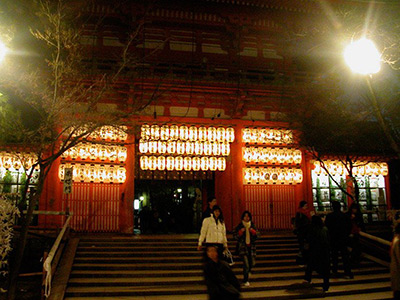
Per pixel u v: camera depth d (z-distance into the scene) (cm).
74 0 2183
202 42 2459
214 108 2394
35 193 1183
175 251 1750
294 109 2372
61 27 1467
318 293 1363
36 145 1377
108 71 2112
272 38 2581
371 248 1892
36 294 1354
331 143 2256
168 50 2398
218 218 1329
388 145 2344
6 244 1328
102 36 2331
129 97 2202
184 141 2291
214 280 711
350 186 2391
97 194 2177
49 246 1722
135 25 2328
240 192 2323
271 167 2405
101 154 2141
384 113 2162
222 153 2331
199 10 2397
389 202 2683
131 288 1357
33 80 1576
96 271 1495
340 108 2203
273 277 1509
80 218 2131
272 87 2355
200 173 2453
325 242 1388
